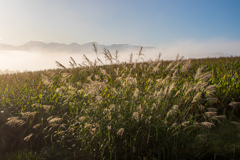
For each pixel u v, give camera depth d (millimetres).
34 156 4180
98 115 4906
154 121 4574
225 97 5719
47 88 7652
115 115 4812
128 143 4160
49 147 4582
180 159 3770
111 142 4250
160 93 4762
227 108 5578
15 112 5816
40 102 6348
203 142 4094
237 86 6105
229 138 4242
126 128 4438
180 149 3977
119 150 4105
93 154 4148
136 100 5246
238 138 4199
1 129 5137
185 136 4262
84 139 4473
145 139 4230
